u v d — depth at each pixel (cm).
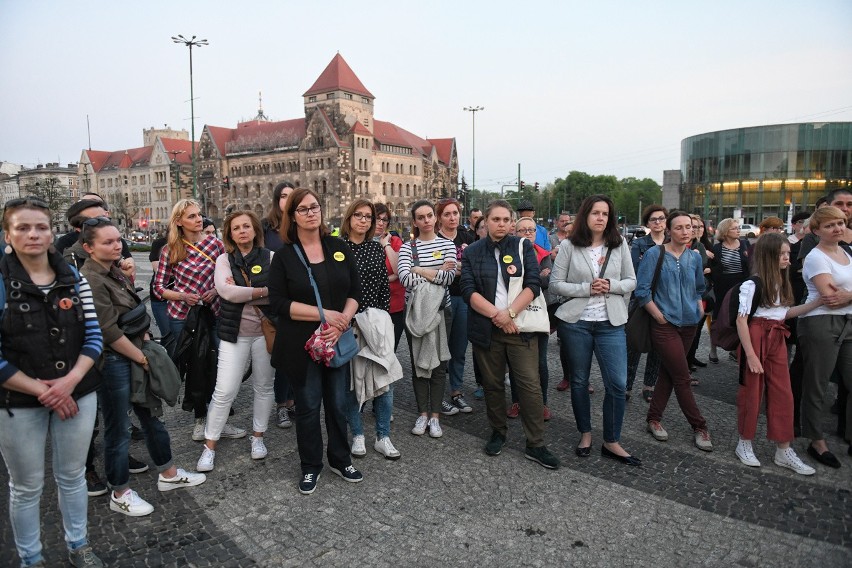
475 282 526
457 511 433
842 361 523
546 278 643
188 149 11156
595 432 607
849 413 534
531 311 511
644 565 362
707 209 7438
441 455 543
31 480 337
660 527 409
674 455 541
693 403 558
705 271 823
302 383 462
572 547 382
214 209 9825
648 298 553
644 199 14012
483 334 521
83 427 352
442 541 391
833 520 418
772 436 509
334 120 8762
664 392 581
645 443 571
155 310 681
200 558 373
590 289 513
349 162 8644
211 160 9769
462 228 830
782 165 6794
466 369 895
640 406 692
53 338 330
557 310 543
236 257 515
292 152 9019
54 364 331
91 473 477
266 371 529
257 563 367
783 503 445
